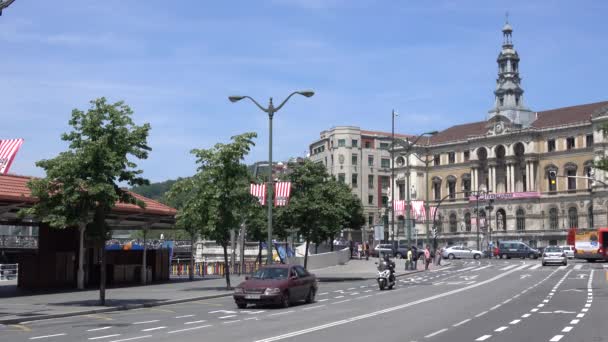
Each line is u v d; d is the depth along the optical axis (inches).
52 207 1052.5
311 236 1766.7
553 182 2188.7
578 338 629.3
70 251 1589.6
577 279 1766.7
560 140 4638.3
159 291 1396.4
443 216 5270.7
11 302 1119.0
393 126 2509.8
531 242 4611.2
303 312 941.8
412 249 2694.4
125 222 1697.8
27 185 1038.4
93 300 1155.9
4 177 1312.7
